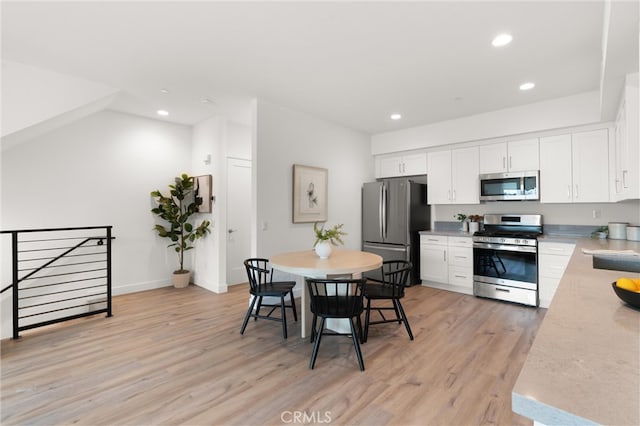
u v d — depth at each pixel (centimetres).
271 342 281
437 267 464
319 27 230
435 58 275
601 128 351
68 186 399
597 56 269
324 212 458
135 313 361
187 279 485
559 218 407
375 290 297
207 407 188
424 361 243
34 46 257
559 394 58
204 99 383
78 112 339
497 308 372
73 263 395
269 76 315
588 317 101
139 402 193
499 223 447
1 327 357
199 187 491
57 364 241
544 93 355
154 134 477
